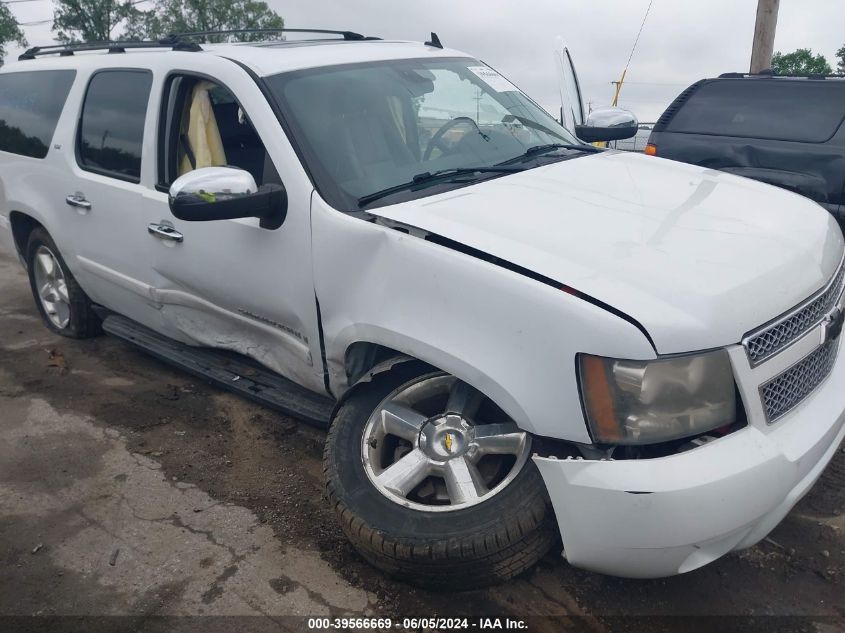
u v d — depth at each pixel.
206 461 3.67
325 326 3.03
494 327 2.44
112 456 3.74
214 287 3.53
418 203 2.89
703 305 2.24
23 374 4.75
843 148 5.92
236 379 3.87
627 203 2.89
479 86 3.95
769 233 2.70
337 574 2.85
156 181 3.79
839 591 2.68
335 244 2.89
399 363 2.80
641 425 2.24
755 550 2.90
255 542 3.05
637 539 2.22
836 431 2.56
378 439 2.83
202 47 3.90
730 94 6.69
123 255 4.10
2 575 2.91
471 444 2.65
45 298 5.36
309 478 3.50
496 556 2.48
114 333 4.69
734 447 2.24
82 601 2.76
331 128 3.22
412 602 2.69
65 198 4.49
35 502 3.38
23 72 5.15
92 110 4.34
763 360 2.31
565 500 2.30
